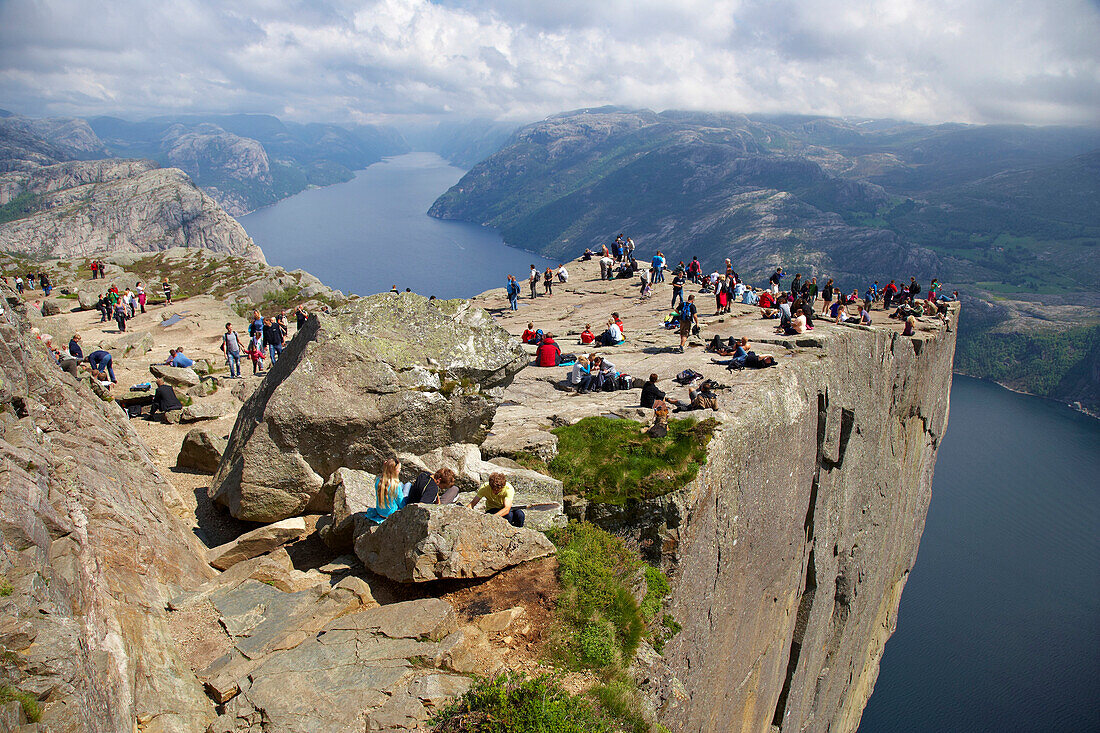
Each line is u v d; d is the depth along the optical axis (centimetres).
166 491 1680
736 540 2331
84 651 763
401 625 1078
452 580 1261
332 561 1347
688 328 3425
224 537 1605
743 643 2614
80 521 1069
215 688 937
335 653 1020
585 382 2752
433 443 1689
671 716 1517
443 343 1758
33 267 8812
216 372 3628
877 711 10475
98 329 5044
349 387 1598
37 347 1684
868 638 5509
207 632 1076
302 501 1576
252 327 3791
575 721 972
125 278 7694
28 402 1279
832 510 3562
